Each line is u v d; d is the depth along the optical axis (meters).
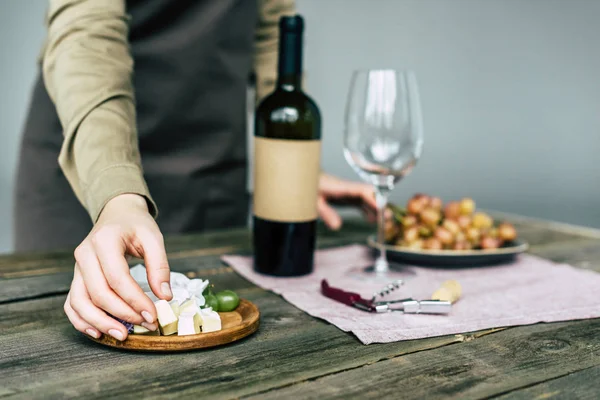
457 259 1.12
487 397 0.63
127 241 0.75
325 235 1.43
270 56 1.65
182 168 1.60
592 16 4.80
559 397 0.64
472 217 1.26
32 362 0.69
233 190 1.70
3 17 4.13
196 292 0.80
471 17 4.61
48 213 1.58
